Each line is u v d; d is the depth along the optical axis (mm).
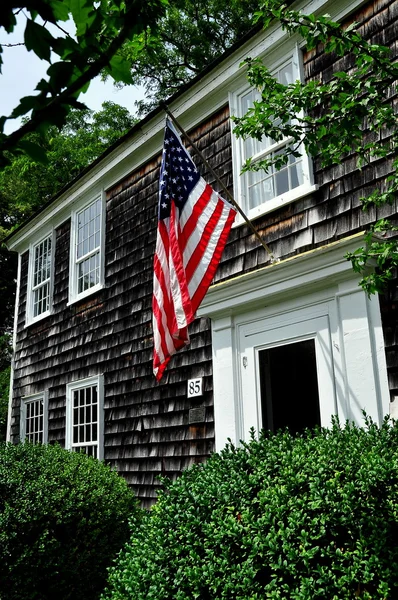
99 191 8797
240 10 16844
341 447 2887
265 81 3750
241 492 2869
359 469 2580
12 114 1431
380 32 4758
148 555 2926
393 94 4512
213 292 5539
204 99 6477
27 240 11469
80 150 19953
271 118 5691
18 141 1446
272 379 5453
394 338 4105
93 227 8992
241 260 5699
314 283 4703
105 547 4855
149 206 7590
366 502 2469
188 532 2803
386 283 4207
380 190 4504
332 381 4523
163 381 6582
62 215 10055
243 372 5379
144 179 7805
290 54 5516
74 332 8961
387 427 3137
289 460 2855
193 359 6129
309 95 3564
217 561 2605
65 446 8586
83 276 9156
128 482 6891
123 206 8172
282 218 5320
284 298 5039
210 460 3350
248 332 5398
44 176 20438
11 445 5668
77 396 8711
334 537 2477
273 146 5578
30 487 4730
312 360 5629
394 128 4418
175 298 4430
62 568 4594
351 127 3422
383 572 2244
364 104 3338
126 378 7367
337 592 2301
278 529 2588
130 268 7754
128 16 1713
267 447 3217
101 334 8148
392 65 3398
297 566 2428
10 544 4453
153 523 3111
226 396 5457
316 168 5094
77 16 1665
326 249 4449
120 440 7223
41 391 9781
